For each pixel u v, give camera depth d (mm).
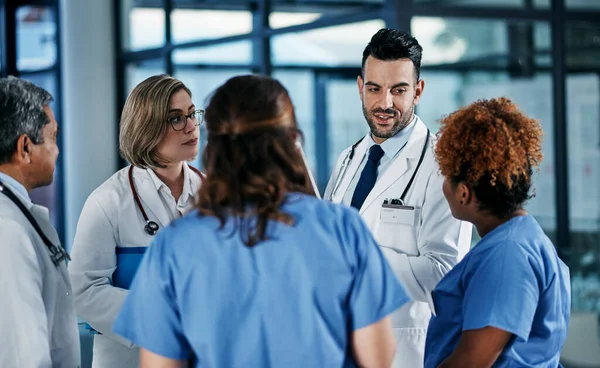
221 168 1176
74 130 6543
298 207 1198
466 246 2066
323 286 1178
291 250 1172
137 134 1926
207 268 1177
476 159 1453
